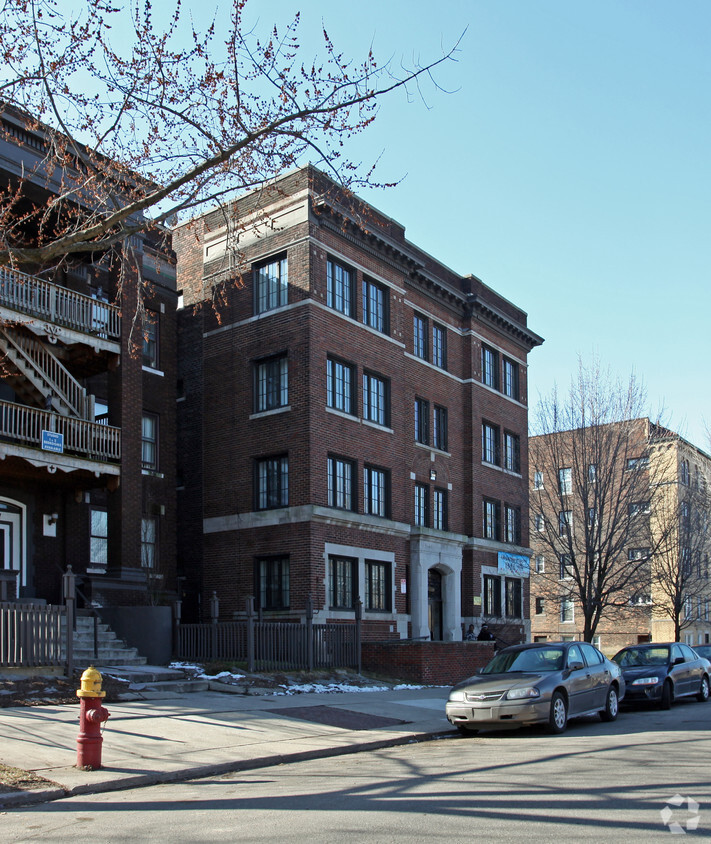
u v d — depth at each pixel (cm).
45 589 2302
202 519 2802
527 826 742
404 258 3011
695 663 2116
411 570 2919
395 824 767
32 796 927
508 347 3719
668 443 4166
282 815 828
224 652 2167
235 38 1121
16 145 2080
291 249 2672
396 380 2964
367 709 1717
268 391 2706
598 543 3294
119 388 2381
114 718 1404
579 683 1536
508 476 3609
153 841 738
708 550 4306
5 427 2050
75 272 2462
